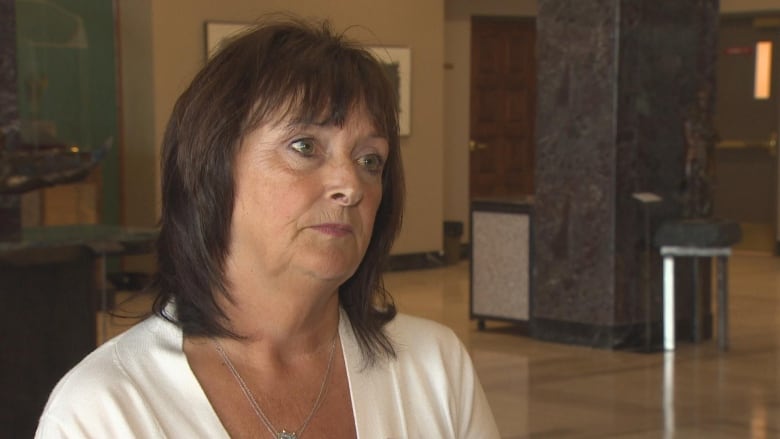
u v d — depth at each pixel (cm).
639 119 746
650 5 743
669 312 746
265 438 135
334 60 133
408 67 1165
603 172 744
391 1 1150
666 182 759
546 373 674
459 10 1270
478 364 703
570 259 766
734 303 952
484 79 1309
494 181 1325
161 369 132
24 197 902
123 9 1012
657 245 751
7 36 535
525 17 1299
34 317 454
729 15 1272
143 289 142
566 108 759
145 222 1014
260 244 133
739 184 1311
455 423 153
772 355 731
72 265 465
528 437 531
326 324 143
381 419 142
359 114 132
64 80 963
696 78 766
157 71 999
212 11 1027
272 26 135
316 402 140
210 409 131
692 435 534
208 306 136
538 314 786
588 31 744
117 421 126
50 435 125
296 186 130
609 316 748
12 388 448
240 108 131
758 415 572
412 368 150
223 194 133
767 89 1282
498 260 817
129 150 1018
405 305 942
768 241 1298
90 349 472
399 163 148
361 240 136
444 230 1232
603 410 582
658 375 670
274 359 139
